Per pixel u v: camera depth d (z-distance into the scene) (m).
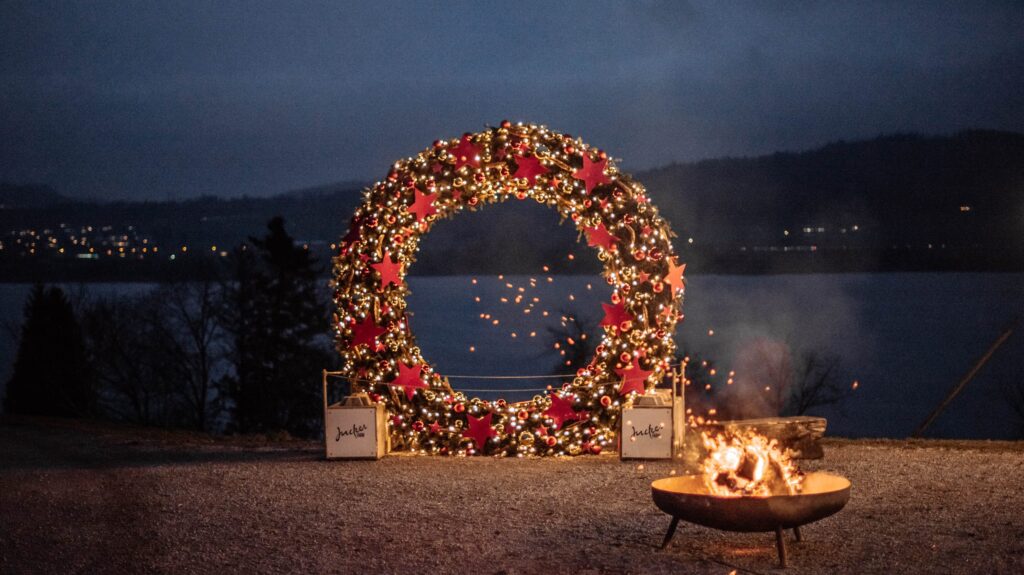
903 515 7.34
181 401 37.88
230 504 8.47
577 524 7.31
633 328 10.67
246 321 37.94
